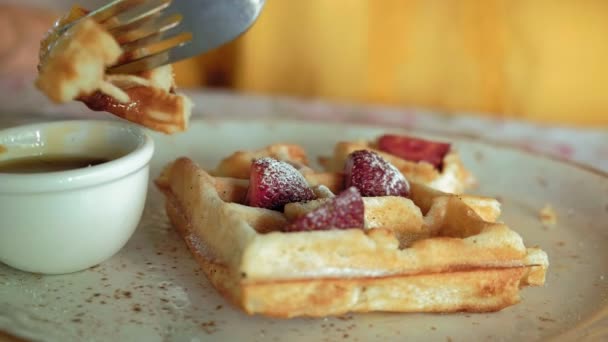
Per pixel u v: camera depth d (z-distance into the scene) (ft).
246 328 1.08
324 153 1.61
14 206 1.10
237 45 2.60
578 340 1.07
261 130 1.65
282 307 1.04
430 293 1.10
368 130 1.66
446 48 2.58
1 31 2.40
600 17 2.51
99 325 1.07
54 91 1.09
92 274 1.18
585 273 1.23
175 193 1.29
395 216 1.17
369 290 1.08
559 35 2.52
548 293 1.18
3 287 1.13
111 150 1.25
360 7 2.58
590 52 2.52
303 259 1.04
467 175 1.50
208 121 1.64
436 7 2.56
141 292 1.14
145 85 1.16
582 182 1.48
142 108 1.16
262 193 1.18
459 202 1.20
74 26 1.11
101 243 1.16
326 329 1.08
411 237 1.17
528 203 1.46
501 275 1.11
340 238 1.06
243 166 1.35
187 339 1.06
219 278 1.09
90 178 1.11
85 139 1.25
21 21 2.49
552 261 1.26
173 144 1.57
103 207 1.14
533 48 2.54
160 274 1.18
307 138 1.65
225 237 1.10
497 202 1.29
